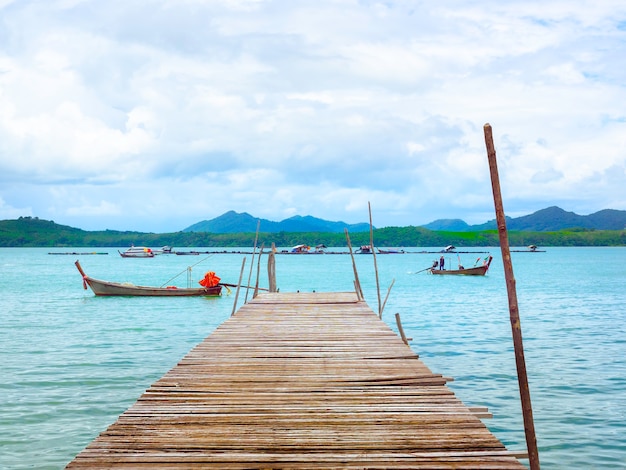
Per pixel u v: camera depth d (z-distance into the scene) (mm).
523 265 100625
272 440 6867
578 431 11469
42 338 22766
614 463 9992
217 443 6762
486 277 65312
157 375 16109
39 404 13180
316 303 21953
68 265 107812
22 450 10484
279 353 11984
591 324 26750
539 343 21375
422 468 6109
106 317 29812
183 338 22938
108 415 12430
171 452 6508
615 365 17344
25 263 118750
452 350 20000
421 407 8133
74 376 15945
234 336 14148
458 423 7465
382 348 12539
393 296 42062
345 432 7141
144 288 39750
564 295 42625
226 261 134125
